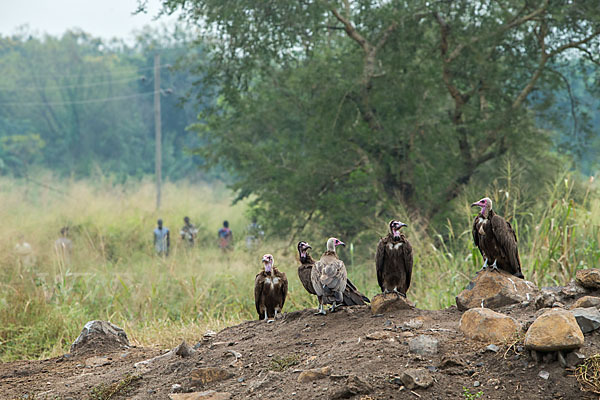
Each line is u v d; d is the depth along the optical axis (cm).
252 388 1526
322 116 4978
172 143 14938
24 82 15162
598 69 5122
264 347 1875
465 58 4828
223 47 4969
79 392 1803
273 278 2223
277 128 5775
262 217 5631
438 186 4806
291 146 5441
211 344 2042
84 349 2427
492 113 4903
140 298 3806
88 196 7656
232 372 1691
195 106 5303
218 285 4125
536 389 1332
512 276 1933
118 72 15488
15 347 2925
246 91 5178
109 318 3475
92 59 16088
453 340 1603
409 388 1372
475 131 4816
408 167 4912
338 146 5000
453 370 1432
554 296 1825
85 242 5366
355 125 4991
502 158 4631
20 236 4719
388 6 4872
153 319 3500
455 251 3416
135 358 2242
